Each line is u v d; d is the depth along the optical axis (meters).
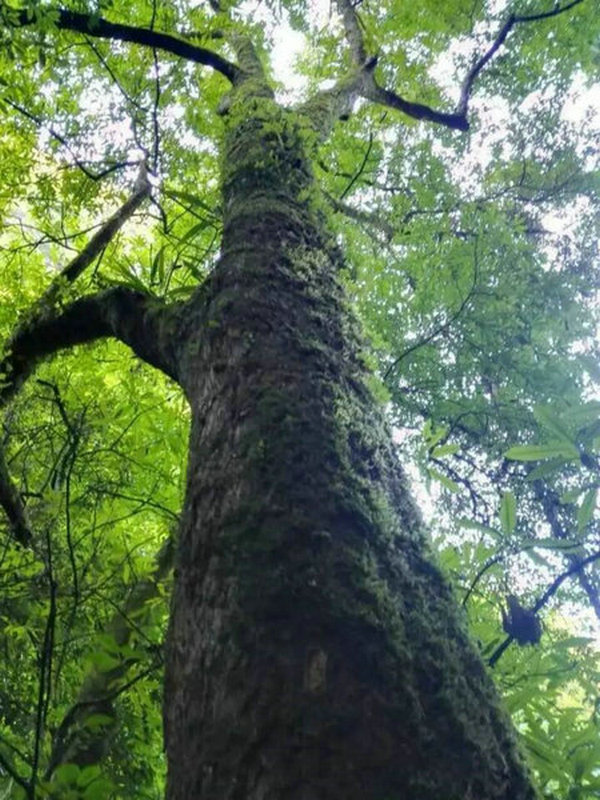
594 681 1.62
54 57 4.54
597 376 1.52
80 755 2.54
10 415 4.08
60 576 3.02
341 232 2.74
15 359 3.66
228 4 5.59
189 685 1.21
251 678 1.11
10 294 6.26
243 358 1.75
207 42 5.82
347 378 1.76
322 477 1.40
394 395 4.40
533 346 4.45
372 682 1.07
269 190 2.56
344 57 6.31
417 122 5.93
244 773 1.03
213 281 2.12
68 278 4.56
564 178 5.38
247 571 1.24
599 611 2.63
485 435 4.27
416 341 4.36
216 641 1.19
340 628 1.13
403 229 4.42
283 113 3.02
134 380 5.00
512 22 5.07
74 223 6.65
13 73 4.70
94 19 4.16
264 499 1.36
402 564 1.30
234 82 4.31
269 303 1.92
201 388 1.82
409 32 6.06
